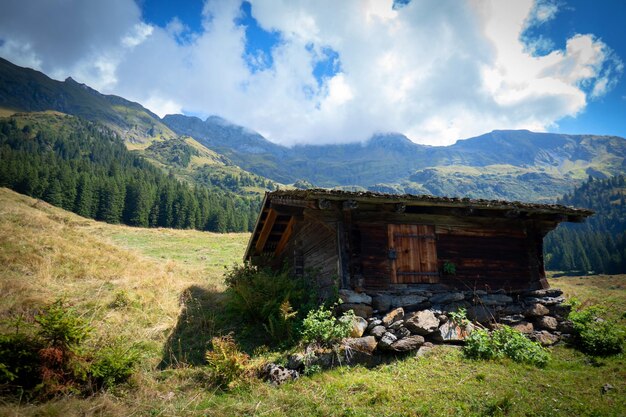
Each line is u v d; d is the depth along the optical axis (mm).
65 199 85062
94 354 7316
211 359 7750
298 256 13422
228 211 117938
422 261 11148
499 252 12109
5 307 9984
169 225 95688
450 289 11148
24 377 6285
